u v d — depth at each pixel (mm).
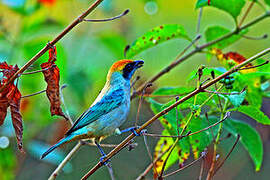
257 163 8469
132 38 14828
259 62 8617
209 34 9938
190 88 8664
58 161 10836
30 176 12469
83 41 13398
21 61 11430
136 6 14938
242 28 9258
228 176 14016
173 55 14547
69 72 11875
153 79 9836
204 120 8578
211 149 10789
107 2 13047
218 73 7492
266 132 13953
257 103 8688
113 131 9164
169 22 15398
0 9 11461
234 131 8531
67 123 11258
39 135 11633
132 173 14500
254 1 9148
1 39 11250
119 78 9375
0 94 6859
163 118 8438
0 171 10430
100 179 14477
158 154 8797
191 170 14586
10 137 10703
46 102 11086
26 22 11469
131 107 14297
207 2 8836
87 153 14898
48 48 6633
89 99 11844
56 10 13219
